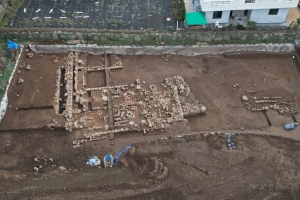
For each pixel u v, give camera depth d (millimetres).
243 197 21625
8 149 25141
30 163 24250
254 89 30625
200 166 23328
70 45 33219
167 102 28719
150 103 28656
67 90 29266
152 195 21656
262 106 29203
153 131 26828
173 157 24219
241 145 25281
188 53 33719
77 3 38969
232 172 22938
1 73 30078
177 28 35656
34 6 38406
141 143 25938
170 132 26797
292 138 26031
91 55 33344
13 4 38219
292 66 32938
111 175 23234
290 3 33969
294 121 27656
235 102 29656
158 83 30672
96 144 25844
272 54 33719
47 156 24781
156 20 36875
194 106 28734
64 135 26375
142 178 22875
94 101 28703
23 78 30359
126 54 33531
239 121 28125
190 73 31953
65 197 21500
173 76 31297
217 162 23641
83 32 34281
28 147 25391
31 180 22844
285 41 34125
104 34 33656
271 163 23594
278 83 31188
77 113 27844
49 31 34406
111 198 21484
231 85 31031
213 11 34625
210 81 31344
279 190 22000
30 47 32906
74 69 31641
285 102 29359
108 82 30547
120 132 26641
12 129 26281
